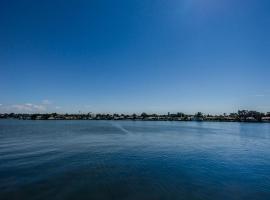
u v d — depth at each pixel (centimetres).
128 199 2030
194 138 7819
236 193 2223
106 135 8512
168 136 8388
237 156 4309
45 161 3462
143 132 10369
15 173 2745
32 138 7206
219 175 2869
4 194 2075
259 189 2344
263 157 4231
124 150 4719
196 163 3550
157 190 2262
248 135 9694
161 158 3894
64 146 5259
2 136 7925
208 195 2158
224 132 11512
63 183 2405
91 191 2195
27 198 1995
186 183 2506
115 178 2628
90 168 3059
